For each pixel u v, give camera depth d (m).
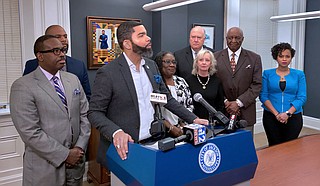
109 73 1.45
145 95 1.53
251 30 5.27
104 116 1.39
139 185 0.98
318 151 2.09
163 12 3.81
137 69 1.52
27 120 1.71
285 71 3.08
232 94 3.00
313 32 5.47
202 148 1.01
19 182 3.12
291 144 2.25
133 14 3.78
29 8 3.00
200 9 4.38
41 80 1.80
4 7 2.96
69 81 1.94
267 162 1.88
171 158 0.94
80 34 3.41
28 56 3.08
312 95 5.62
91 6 3.45
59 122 1.82
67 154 1.80
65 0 3.12
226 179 1.08
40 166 1.79
